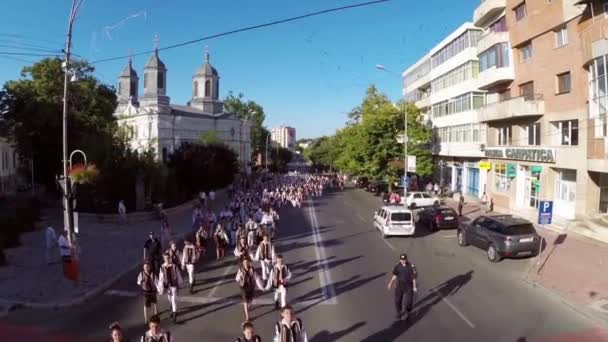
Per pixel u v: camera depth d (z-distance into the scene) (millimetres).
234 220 24250
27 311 12891
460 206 32500
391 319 12273
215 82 88688
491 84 35406
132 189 33781
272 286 14273
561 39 27578
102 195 33281
